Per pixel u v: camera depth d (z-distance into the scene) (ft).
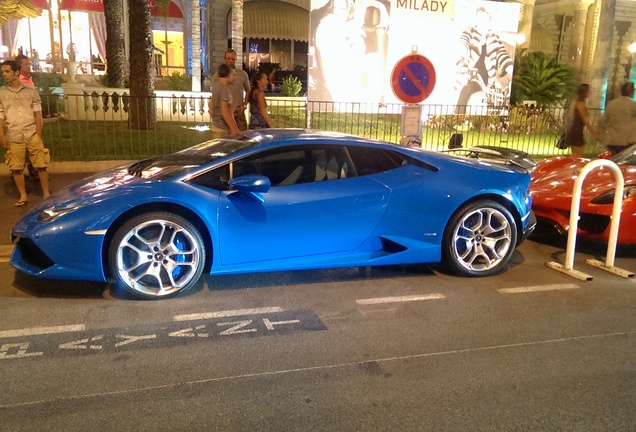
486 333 13.42
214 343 12.47
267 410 9.93
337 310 14.52
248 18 81.76
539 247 21.22
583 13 78.84
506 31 45.73
